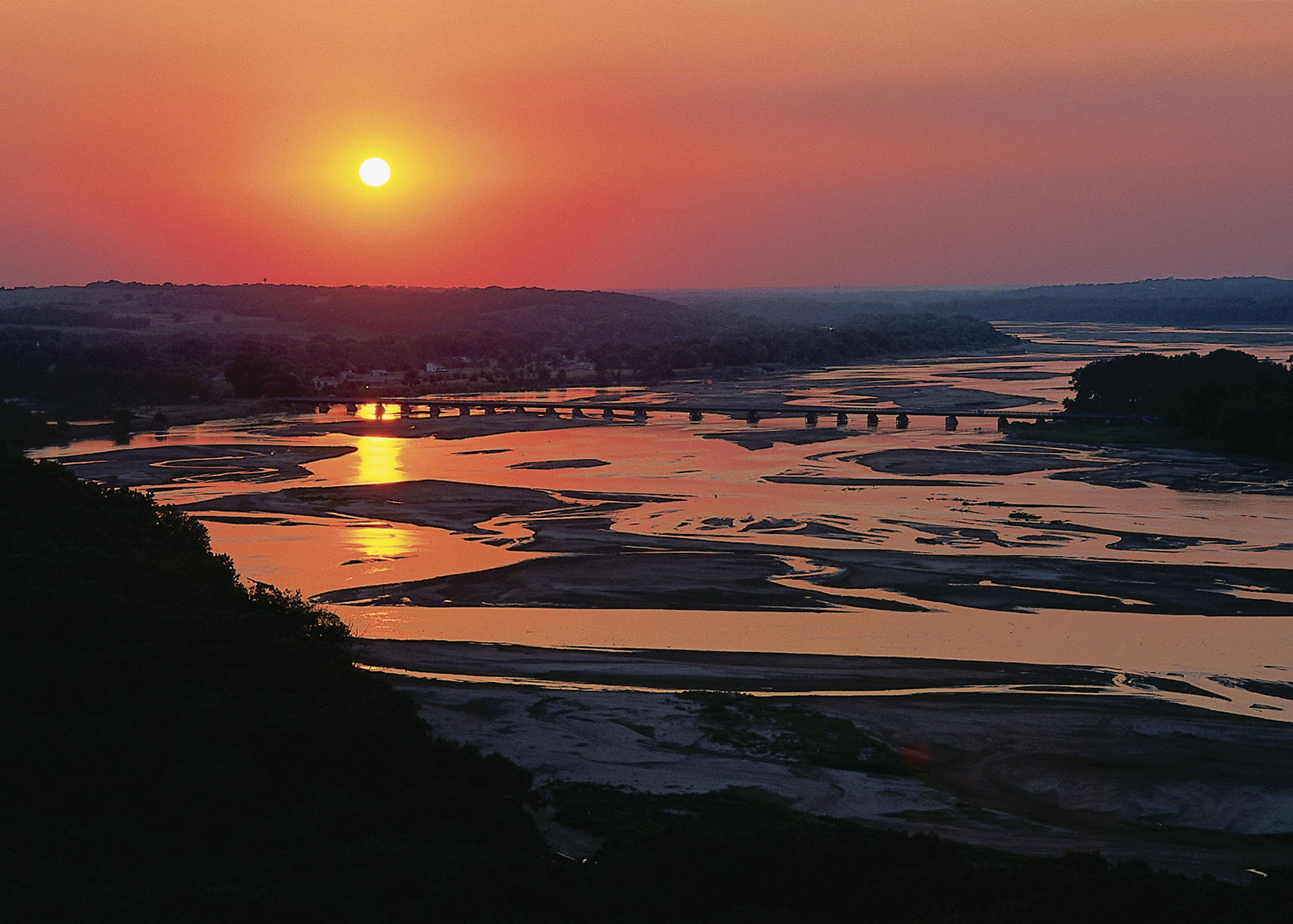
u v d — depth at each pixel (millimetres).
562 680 72125
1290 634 81625
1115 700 68438
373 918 37750
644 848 45219
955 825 52438
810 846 44906
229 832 43875
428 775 50219
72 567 60750
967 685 71062
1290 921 39031
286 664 56812
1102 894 40656
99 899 37375
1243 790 56344
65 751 45594
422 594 93000
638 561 103438
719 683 71500
